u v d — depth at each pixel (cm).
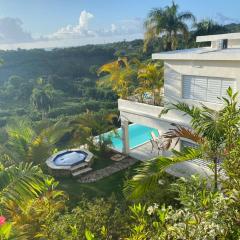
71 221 835
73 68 6438
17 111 4122
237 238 487
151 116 1705
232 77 1234
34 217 832
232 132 646
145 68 1875
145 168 695
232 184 590
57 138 1886
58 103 4422
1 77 5856
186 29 3319
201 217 490
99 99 4541
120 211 946
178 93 1501
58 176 1745
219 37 1861
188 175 1437
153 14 3278
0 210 652
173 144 1605
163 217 520
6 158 1436
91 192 1546
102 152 2036
